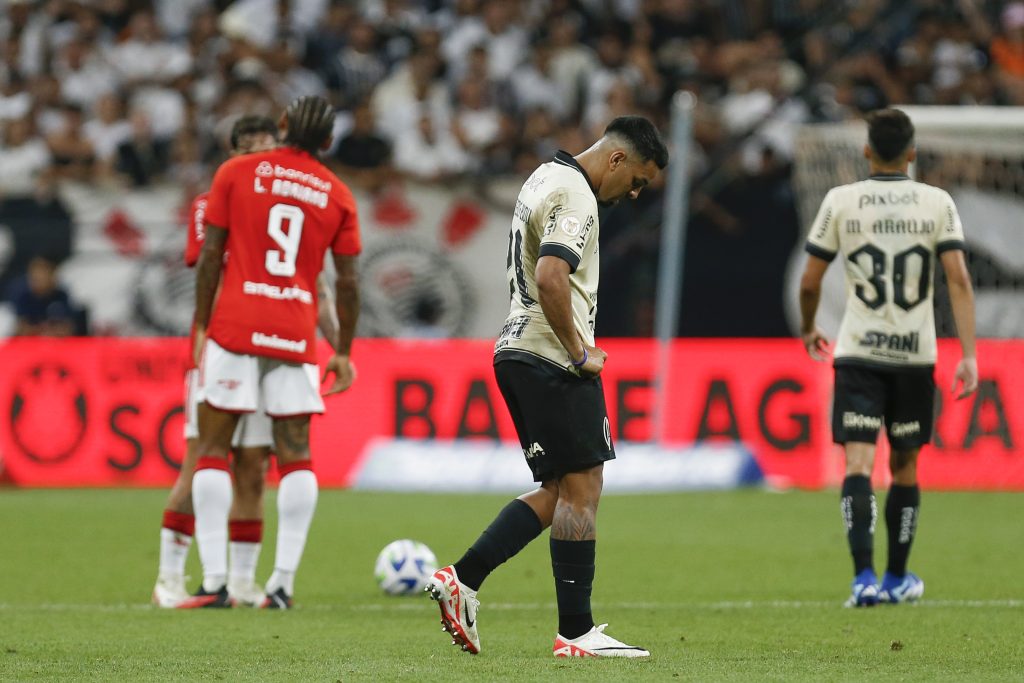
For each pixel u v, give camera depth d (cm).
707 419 4803
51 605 2373
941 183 4803
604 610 2306
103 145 5881
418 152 5762
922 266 2309
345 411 4794
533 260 1683
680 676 1536
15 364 4753
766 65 5894
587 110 6103
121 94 6188
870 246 2319
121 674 1577
